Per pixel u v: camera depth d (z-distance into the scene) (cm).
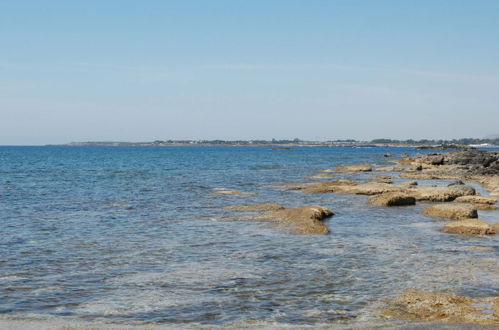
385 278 1557
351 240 2166
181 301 1341
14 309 1272
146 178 6109
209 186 4988
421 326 1107
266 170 7975
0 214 2947
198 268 1683
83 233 2336
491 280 1527
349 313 1242
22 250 1953
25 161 11244
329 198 3878
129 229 2445
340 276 1581
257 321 1191
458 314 1210
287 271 1644
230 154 17875
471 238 2217
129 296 1382
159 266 1711
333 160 12506
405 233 2348
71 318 1207
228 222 2636
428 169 8081
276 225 2514
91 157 14325
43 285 1482
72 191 4425
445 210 2866
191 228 2466
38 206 3347
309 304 1315
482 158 8938
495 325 1112
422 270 1652
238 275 1594
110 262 1767
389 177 6184
